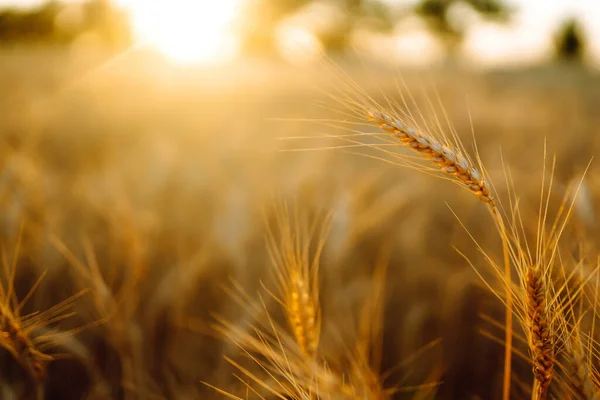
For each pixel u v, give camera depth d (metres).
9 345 0.65
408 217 1.33
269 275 1.04
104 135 2.65
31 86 3.42
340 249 0.98
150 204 1.29
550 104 3.29
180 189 1.38
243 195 1.08
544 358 0.55
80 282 0.93
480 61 6.30
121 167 1.50
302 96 3.70
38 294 0.99
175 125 2.83
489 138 2.22
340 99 0.57
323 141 1.83
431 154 0.55
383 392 0.73
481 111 2.72
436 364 0.97
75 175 1.54
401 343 1.02
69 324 0.96
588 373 0.56
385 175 1.51
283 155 1.72
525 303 0.56
